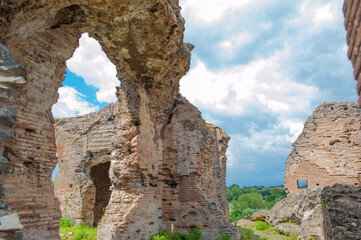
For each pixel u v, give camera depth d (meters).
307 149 20.72
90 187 19.12
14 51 6.95
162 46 11.28
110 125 19.34
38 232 6.80
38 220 6.87
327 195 7.95
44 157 7.36
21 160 6.75
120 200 11.71
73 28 8.92
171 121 14.95
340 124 20.06
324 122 20.64
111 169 12.45
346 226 6.46
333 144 19.98
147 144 13.07
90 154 19.73
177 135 14.66
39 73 7.51
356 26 3.53
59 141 21.45
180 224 13.30
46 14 7.56
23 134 6.91
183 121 14.80
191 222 13.13
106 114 19.80
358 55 3.58
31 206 6.78
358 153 19.00
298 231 14.97
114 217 11.23
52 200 7.39
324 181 19.59
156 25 9.98
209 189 16.88
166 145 14.69
